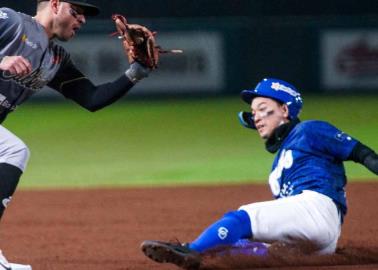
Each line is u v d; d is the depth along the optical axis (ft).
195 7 286.66
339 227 67.92
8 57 61.26
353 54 277.44
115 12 279.28
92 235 93.71
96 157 167.43
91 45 269.64
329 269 66.23
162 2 284.20
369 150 66.44
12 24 64.64
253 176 140.67
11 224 101.55
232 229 64.69
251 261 68.03
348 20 277.23
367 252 74.18
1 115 67.21
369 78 277.64
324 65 277.44
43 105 261.65
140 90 272.10
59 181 139.33
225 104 254.47
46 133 203.51
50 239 91.61
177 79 274.36
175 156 166.20
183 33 274.77
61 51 68.54
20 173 64.80
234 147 176.55
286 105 68.85
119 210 110.42
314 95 275.39
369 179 133.59
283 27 275.59
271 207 65.62
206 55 275.59
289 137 68.85
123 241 89.81
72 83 70.03
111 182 137.08
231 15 285.64
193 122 219.00
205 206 112.47
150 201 117.08
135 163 158.40
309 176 66.95
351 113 227.20
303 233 65.41
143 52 69.36
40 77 67.00
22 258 80.74
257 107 69.36
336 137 67.10
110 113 239.91
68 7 66.59
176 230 96.37
